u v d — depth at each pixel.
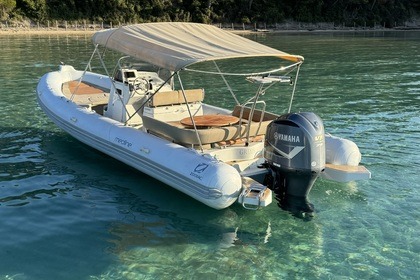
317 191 5.89
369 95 12.61
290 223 5.09
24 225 4.97
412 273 4.16
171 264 4.29
